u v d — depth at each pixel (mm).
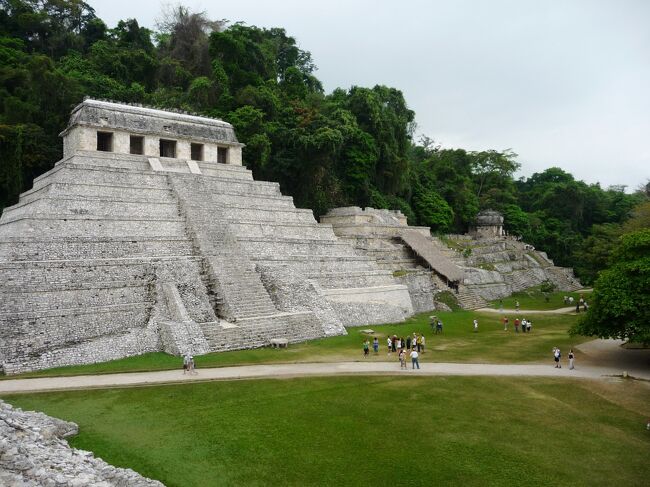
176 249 38125
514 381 25875
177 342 29797
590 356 32438
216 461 16312
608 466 16531
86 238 33844
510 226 98625
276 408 21203
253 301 35781
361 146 69750
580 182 120188
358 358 30391
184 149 47594
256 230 44969
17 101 50656
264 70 73812
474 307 57125
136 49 73250
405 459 16688
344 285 45125
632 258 32031
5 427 15641
